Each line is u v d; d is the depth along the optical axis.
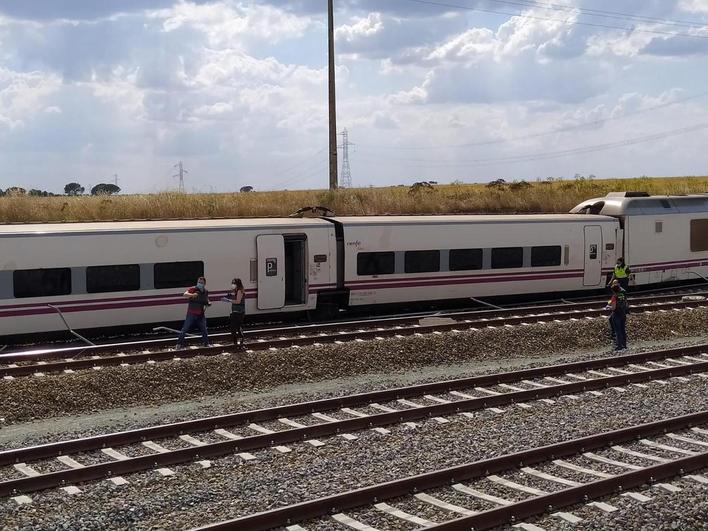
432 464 10.77
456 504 9.30
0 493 9.55
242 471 10.58
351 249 23.36
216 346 17.83
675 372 16.27
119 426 12.92
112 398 14.71
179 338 18.25
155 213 34.25
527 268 26.34
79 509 9.24
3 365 16.98
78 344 20.16
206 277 21.34
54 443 11.32
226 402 14.70
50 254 19.28
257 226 22.11
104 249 19.92
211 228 21.45
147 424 13.06
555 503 8.98
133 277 20.34
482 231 25.45
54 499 9.55
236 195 39.84
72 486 9.93
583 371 16.81
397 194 42.28
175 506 9.27
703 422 12.69
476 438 11.96
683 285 31.55
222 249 21.55
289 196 39.38
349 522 8.73
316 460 10.99
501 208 42.84
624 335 19.70
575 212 30.16
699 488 9.58
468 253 25.22
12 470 10.69
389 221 23.98
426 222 24.55
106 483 10.05
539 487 9.82
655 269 29.30
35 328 19.22
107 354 18.08
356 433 12.30
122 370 15.48
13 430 13.24
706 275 30.66
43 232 19.28
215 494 9.62
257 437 11.47
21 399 14.16
